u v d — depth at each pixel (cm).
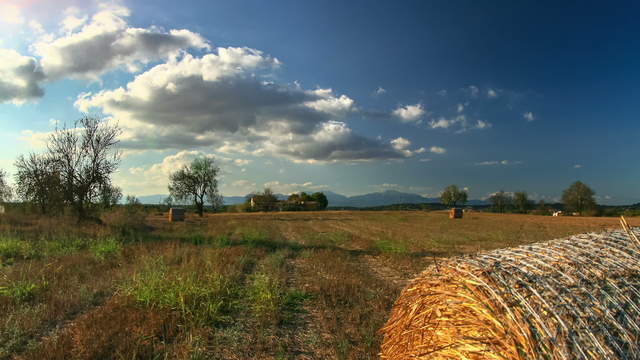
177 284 665
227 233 2086
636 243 324
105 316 557
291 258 1207
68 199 2091
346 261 1122
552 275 265
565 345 209
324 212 6862
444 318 290
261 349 470
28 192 2186
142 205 3569
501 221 4003
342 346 465
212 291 654
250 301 670
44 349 447
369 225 3141
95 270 902
